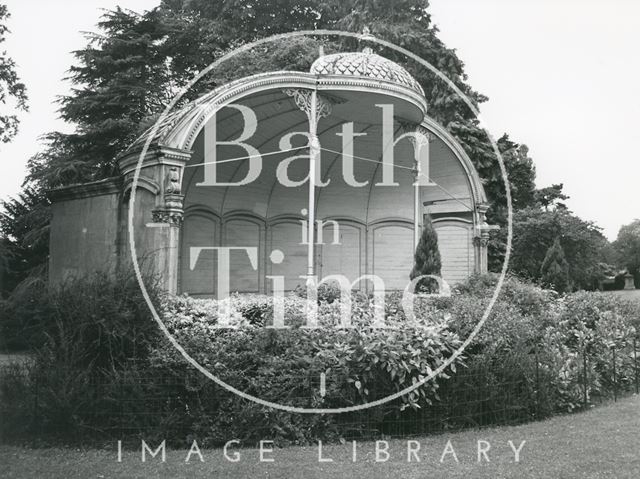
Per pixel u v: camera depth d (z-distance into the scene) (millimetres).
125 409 7121
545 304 12195
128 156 12812
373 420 7391
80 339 7332
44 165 24719
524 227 26750
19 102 21719
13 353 7754
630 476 5988
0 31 20641
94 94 24797
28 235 21547
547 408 8727
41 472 6086
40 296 7641
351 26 25281
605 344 11031
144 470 6133
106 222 13859
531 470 6168
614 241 52219
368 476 5945
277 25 25656
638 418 8688
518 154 29188
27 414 7145
